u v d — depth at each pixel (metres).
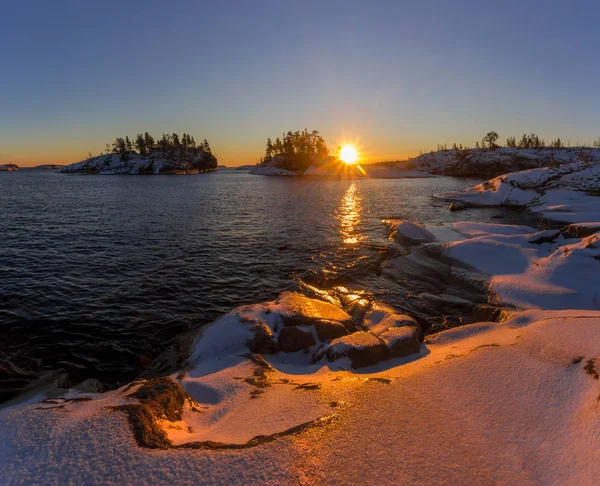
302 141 161.25
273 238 21.52
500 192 39.03
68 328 9.99
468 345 7.95
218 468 3.64
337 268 15.34
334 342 7.99
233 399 5.71
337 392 5.46
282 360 8.01
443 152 158.50
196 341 8.58
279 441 4.05
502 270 13.70
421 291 12.66
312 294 12.38
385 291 12.68
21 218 28.62
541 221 26.84
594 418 4.33
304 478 3.56
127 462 3.67
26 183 85.56
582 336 6.68
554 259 13.30
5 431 4.16
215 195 52.28
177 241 20.69
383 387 5.50
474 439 4.24
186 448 3.91
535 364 5.91
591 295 10.94
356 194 53.50
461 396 5.16
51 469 3.57
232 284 13.66
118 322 10.44
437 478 3.64
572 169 38.59
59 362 8.42
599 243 13.18
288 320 8.93
